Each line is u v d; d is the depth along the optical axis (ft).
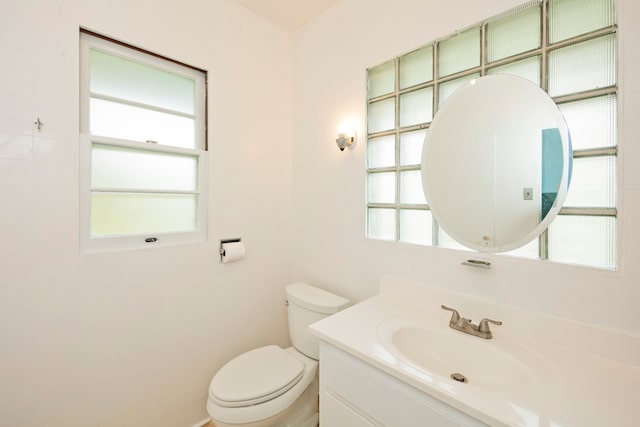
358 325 3.48
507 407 2.10
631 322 2.61
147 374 4.43
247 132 5.65
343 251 5.26
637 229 2.57
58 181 3.64
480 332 3.22
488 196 3.52
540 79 3.16
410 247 4.25
